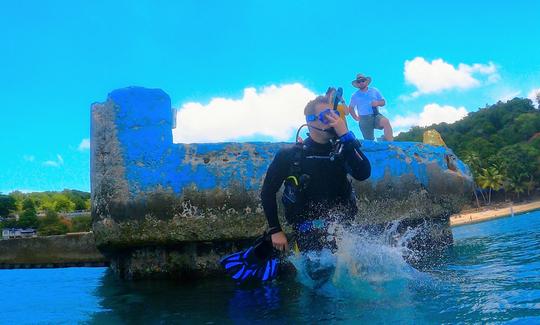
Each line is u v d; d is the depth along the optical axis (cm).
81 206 15662
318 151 328
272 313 280
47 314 336
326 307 279
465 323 213
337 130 318
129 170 475
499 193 9181
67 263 865
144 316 304
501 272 346
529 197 8875
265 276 371
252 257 367
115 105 485
